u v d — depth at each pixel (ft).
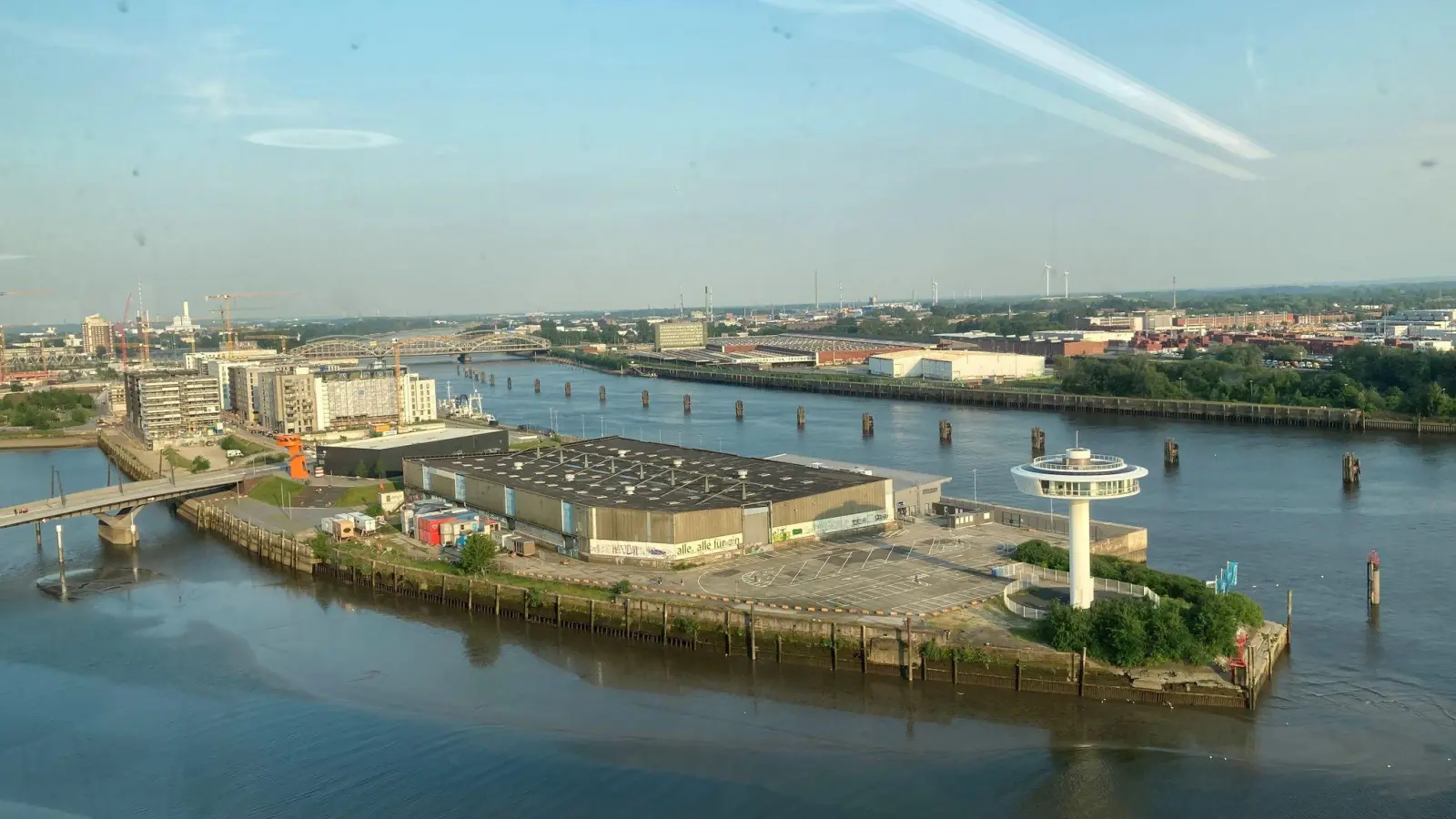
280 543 571.69
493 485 579.48
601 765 315.58
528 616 452.76
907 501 590.96
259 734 342.85
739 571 467.93
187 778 314.14
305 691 380.58
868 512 540.93
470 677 391.04
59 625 464.24
